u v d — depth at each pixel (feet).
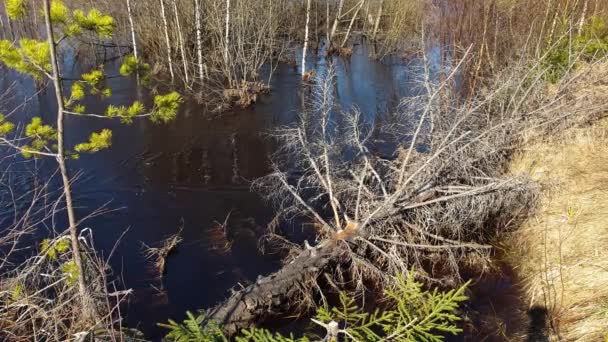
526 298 23.82
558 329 20.74
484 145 28.60
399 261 24.27
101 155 39.24
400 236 26.07
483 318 22.80
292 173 37.01
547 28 44.19
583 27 42.09
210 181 36.22
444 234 28.02
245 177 36.86
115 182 35.47
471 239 28.14
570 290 22.15
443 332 21.76
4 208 31.01
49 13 15.33
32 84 53.52
